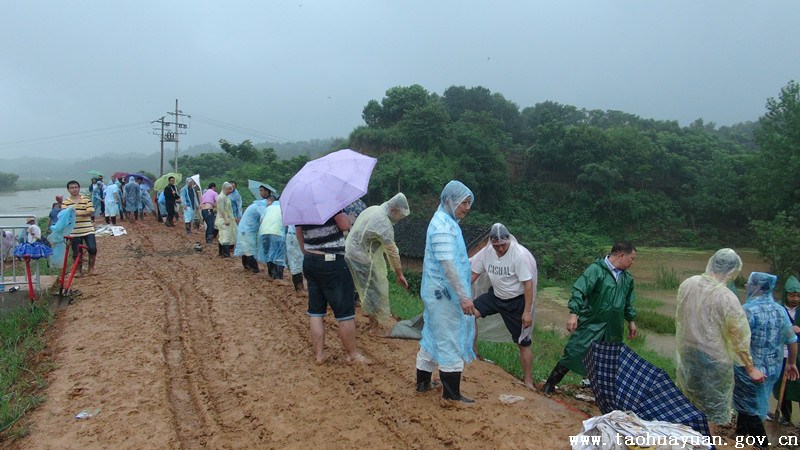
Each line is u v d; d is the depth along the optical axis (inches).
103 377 196.2
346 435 152.9
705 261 1398.9
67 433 156.2
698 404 186.7
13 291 275.9
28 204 2659.9
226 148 2015.3
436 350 167.8
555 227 1774.1
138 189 701.9
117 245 509.0
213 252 475.2
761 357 200.8
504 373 229.0
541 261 1192.8
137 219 719.1
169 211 656.4
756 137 1438.2
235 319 270.4
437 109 1777.8
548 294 973.8
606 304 197.0
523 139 2365.9
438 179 1576.0
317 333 207.8
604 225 1769.2
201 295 319.6
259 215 375.2
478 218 1657.2
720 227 1734.7
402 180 1561.3
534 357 379.6
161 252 473.7
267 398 179.3
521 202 1886.1
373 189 1555.1
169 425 161.0
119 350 223.6
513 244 200.5
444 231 160.7
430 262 165.3
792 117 1306.6
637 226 1765.5
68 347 227.0
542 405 182.1
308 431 155.6
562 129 1939.0
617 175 1756.9
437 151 1734.7
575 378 274.4
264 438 151.8
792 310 246.8
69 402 176.1
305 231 200.1
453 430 153.8
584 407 205.0
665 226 1747.0
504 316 209.5
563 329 674.8
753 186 1432.1
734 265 180.4
